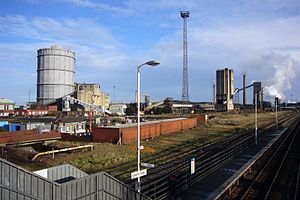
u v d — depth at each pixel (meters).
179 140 54.97
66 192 11.99
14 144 44.03
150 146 47.31
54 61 153.25
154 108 147.12
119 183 14.73
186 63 124.56
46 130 59.62
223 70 153.75
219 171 27.22
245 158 33.56
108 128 49.84
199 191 21.38
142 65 18.11
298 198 21.42
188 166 28.80
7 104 153.88
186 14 119.19
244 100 173.25
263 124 89.88
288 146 47.41
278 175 28.36
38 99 156.75
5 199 10.24
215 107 161.62
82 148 42.31
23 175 10.75
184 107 151.50
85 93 154.12
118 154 38.94
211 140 54.12
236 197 21.83
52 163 33.31
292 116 141.38
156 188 19.66
